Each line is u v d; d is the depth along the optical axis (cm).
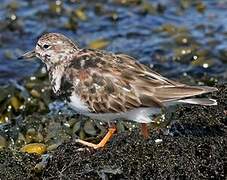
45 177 1098
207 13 2170
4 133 1327
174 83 1105
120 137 1171
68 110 1441
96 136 1259
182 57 1855
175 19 2139
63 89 1155
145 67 1134
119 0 2241
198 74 1775
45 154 1166
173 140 1122
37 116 1416
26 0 2250
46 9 2198
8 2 2238
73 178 1066
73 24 2095
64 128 1301
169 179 1060
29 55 1232
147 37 2019
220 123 1177
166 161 1074
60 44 1171
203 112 1216
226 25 2073
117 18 2139
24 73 1844
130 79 1105
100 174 1058
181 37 1961
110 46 1969
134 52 1933
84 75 1124
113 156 1093
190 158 1081
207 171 1076
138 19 2138
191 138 1128
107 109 1116
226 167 1085
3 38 2031
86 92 1120
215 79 1689
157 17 2150
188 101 1082
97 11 2184
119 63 1127
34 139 1278
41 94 1539
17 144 1270
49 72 1200
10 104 1500
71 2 2261
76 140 1164
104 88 1109
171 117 1270
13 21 2108
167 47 1941
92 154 1112
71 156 1112
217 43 1945
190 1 2244
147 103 1092
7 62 1897
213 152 1097
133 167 1071
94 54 1148
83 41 2025
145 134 1141
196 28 2061
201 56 1855
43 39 1195
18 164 1134
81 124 1305
